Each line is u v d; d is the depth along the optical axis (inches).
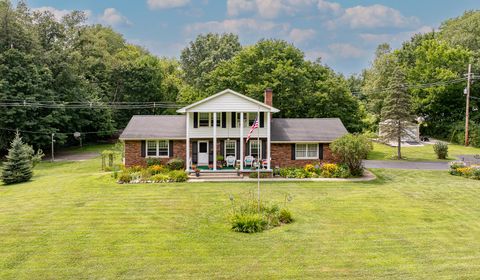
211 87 1808.6
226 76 1808.6
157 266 529.0
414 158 1544.0
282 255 565.6
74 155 1942.7
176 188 1021.2
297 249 588.4
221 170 1200.8
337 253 573.6
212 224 709.3
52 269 519.8
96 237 640.4
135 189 1008.9
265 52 1780.3
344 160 1210.0
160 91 2541.8
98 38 2623.0
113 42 3051.2
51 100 1807.3
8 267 526.3
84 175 1243.2
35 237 640.4
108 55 2440.9
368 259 551.5
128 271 514.3
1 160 1765.5
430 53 2300.7
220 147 1286.9
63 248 592.7
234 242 617.9
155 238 635.5
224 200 888.3
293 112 1649.9
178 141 1269.7
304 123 1362.0
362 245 606.5
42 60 1908.2
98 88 2311.8
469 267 522.9
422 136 2273.6
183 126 1323.8
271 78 1627.7
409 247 598.9
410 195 940.6
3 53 1701.5
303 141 1251.8
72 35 2330.2
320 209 814.5
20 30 1779.0
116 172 1175.0
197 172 1168.8
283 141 1249.4
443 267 523.5
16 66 1722.4
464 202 872.3
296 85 1660.9
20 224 709.3
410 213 784.9
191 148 1278.3
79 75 2164.1
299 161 1274.6
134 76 2481.5
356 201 882.1
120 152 1608.0
